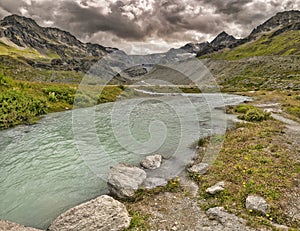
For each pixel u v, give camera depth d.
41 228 9.39
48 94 36.91
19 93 30.70
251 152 15.28
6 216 10.09
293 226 8.43
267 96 57.94
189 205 10.46
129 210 10.16
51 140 19.56
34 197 11.50
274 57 164.62
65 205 10.91
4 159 15.80
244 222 8.76
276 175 11.85
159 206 10.48
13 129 22.97
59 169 14.37
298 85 87.38
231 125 24.39
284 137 19.00
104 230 8.57
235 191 10.89
